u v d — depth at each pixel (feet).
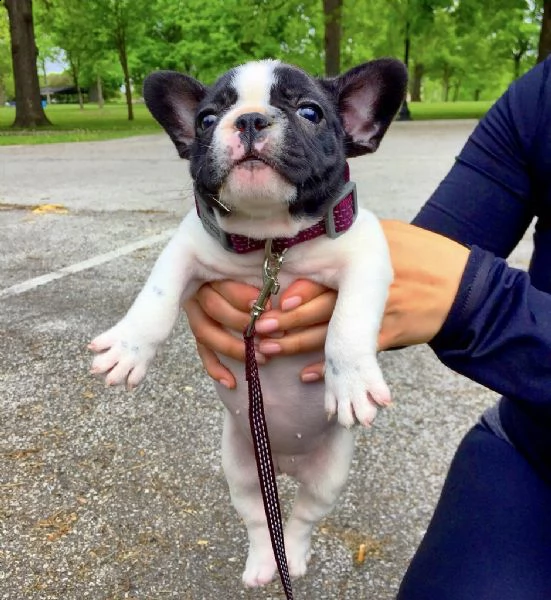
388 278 1.19
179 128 1.46
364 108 1.40
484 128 1.54
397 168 7.86
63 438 2.16
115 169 8.05
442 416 2.31
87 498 1.89
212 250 1.28
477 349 1.14
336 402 1.19
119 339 1.27
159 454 2.08
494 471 1.36
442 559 1.26
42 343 2.80
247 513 1.55
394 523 1.81
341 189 1.22
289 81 1.26
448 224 1.51
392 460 2.07
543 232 1.44
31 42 16.44
